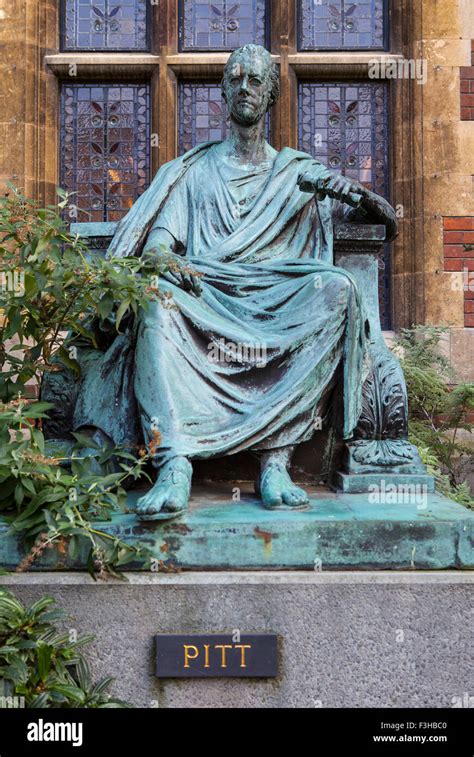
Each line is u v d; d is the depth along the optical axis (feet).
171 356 8.05
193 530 7.04
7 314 7.98
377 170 19.40
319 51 19.56
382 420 9.00
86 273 7.73
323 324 8.31
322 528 7.09
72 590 6.90
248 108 9.97
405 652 6.89
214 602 6.88
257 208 9.82
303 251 9.86
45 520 6.89
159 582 6.88
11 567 7.07
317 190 9.32
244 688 6.86
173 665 6.79
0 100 18.10
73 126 19.39
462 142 17.90
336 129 19.45
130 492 8.61
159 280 8.53
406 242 18.28
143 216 9.95
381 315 18.72
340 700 6.86
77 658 6.69
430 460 14.44
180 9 19.62
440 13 18.03
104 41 19.63
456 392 15.42
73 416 9.36
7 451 7.07
